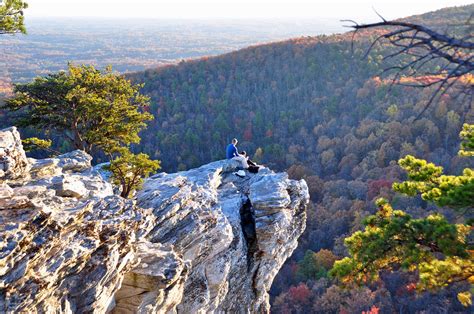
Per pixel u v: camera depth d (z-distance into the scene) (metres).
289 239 18.98
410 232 9.73
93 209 10.00
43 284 7.65
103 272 9.16
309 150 101.56
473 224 10.22
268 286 19.77
